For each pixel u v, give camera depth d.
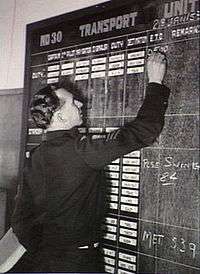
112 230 1.39
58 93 1.54
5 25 1.72
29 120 1.60
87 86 1.47
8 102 1.66
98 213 1.42
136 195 1.33
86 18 1.49
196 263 1.19
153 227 1.29
